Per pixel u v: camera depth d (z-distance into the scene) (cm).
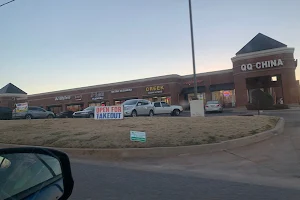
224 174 800
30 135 1498
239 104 4203
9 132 1650
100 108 1828
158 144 1141
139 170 877
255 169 838
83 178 787
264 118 1666
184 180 742
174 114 2977
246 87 4200
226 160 961
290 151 1017
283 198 580
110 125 1591
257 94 3409
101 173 845
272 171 808
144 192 647
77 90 6062
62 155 273
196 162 955
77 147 1207
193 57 2003
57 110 6500
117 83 5475
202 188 665
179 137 1209
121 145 1162
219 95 4753
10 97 6956
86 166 954
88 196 627
